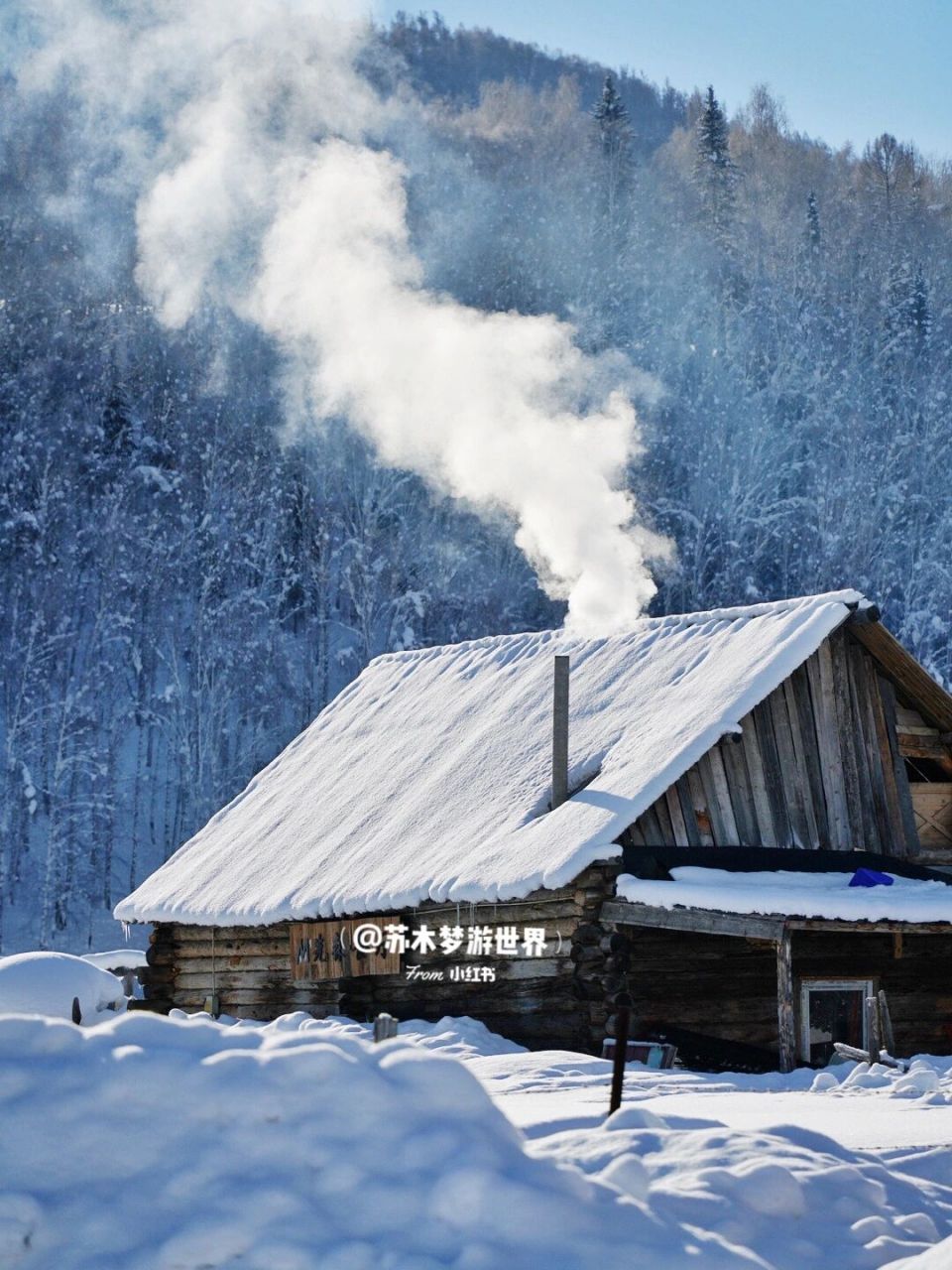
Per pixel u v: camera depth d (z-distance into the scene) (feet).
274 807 96.89
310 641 224.33
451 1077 22.12
